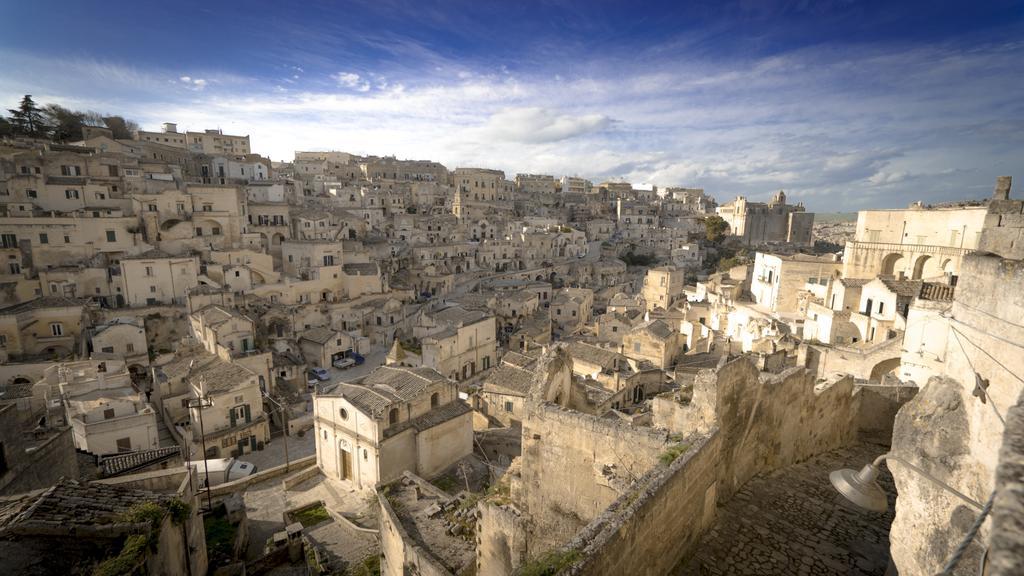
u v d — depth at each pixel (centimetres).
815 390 2173
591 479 1722
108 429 4228
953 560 531
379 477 3962
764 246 15350
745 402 1744
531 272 13100
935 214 5931
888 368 4250
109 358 6372
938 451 1315
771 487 1809
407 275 11400
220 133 14800
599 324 8056
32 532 1512
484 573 2173
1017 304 1162
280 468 4450
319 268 9225
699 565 1402
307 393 6800
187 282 8062
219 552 2869
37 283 7212
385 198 14400
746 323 6794
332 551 3378
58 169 8681
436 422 4306
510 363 5803
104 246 8050
